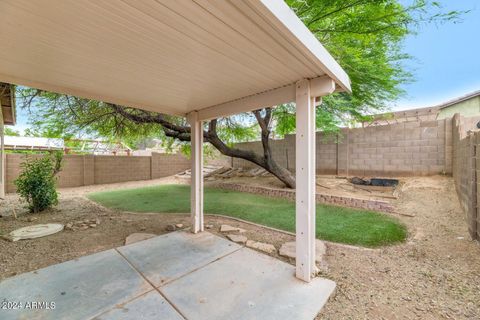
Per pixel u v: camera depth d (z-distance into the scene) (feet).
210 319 5.50
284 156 29.68
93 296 6.39
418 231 11.36
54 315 5.62
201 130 11.71
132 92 8.70
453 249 9.15
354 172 23.43
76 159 31.45
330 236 10.95
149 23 4.54
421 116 31.14
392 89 16.47
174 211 16.70
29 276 7.44
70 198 22.17
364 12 10.75
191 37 5.03
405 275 7.45
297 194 7.33
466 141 11.25
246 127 26.22
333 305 6.04
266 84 7.82
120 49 5.57
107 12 4.18
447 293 6.46
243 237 10.83
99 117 18.51
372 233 11.29
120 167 35.35
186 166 42.83
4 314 5.65
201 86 8.05
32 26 4.59
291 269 7.87
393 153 20.99
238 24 4.50
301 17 11.18
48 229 11.82
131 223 13.56
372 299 6.26
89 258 8.75
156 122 19.22
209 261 8.47
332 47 11.95
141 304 6.05
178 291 6.62
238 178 30.91
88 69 6.75
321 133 25.44
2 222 13.70
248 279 7.24
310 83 7.19
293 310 5.78
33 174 16.03
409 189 17.70
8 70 6.80
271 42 5.12
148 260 8.57
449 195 15.37
